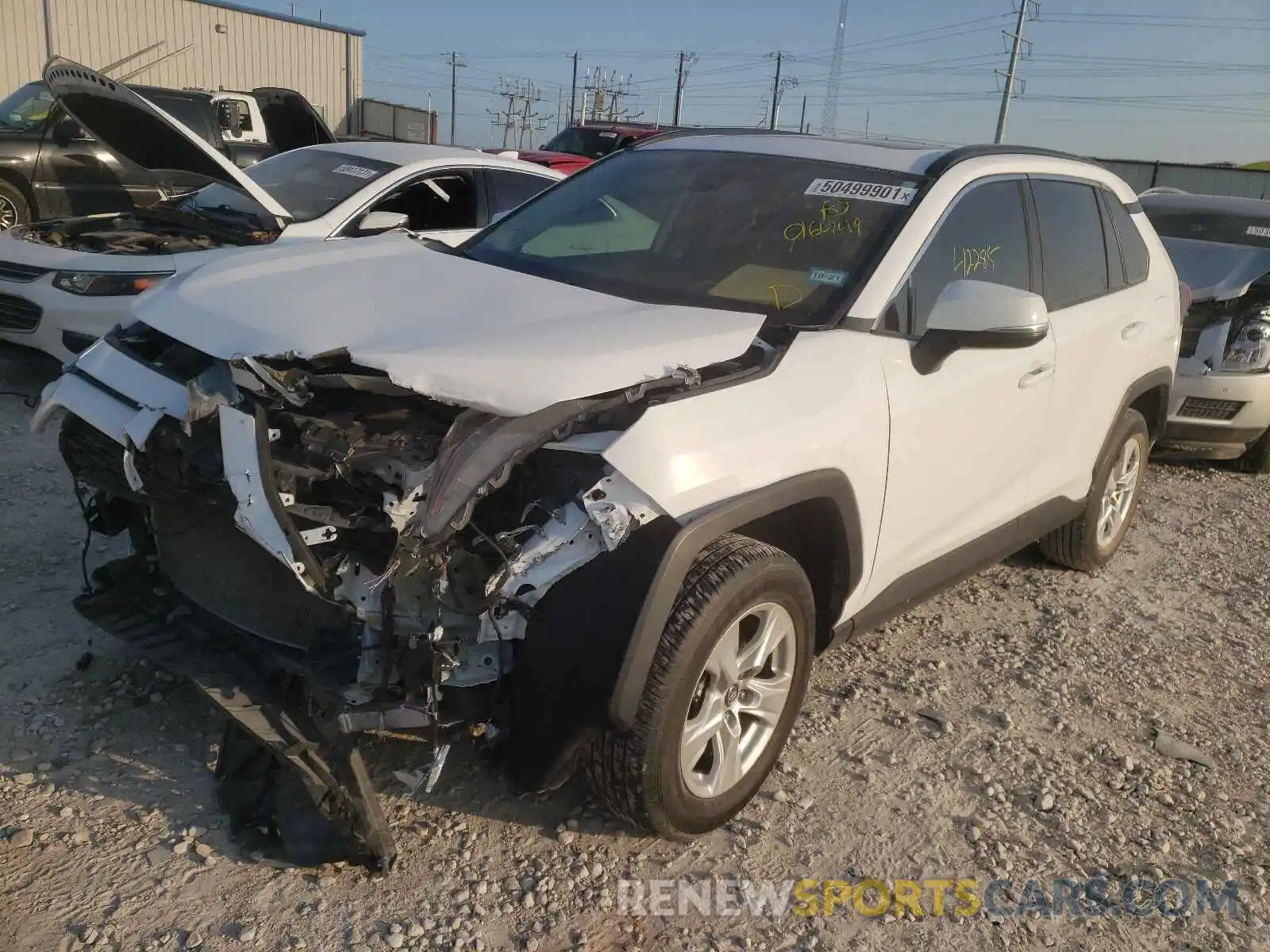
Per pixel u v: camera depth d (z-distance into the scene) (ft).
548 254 12.44
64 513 15.10
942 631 14.52
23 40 73.72
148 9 78.74
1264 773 11.75
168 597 10.27
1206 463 24.98
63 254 19.72
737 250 11.62
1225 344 22.58
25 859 8.57
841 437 9.73
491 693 8.48
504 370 8.16
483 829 9.50
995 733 11.99
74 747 9.98
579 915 8.66
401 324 9.16
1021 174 13.21
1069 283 14.05
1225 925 9.32
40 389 21.52
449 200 23.75
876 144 13.21
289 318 9.14
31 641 11.64
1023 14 145.38
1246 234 24.95
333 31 90.68
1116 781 11.30
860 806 10.50
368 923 8.29
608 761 8.70
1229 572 17.84
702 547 8.43
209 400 8.75
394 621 8.17
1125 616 15.62
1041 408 13.10
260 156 37.58
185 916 8.18
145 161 20.02
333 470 8.22
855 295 10.72
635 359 8.76
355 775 8.38
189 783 9.66
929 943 8.82
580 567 8.18
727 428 8.83
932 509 11.57
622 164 14.05
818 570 10.55
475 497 7.87
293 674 8.71
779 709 10.02
